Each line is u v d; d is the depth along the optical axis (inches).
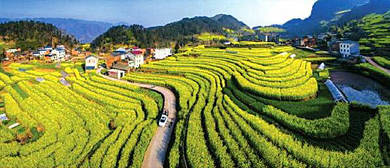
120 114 2246.6
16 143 1948.8
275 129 1545.3
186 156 1368.1
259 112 1934.1
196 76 3287.4
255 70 3085.6
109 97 2790.4
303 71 2938.0
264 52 4608.8
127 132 1840.6
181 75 3508.9
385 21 6668.3
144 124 1943.9
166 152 1558.8
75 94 2989.7
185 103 2277.3
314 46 6013.8
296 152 1241.4
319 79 2871.6
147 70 3969.0
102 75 4005.9
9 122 2402.8
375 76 2962.6
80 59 6437.0
